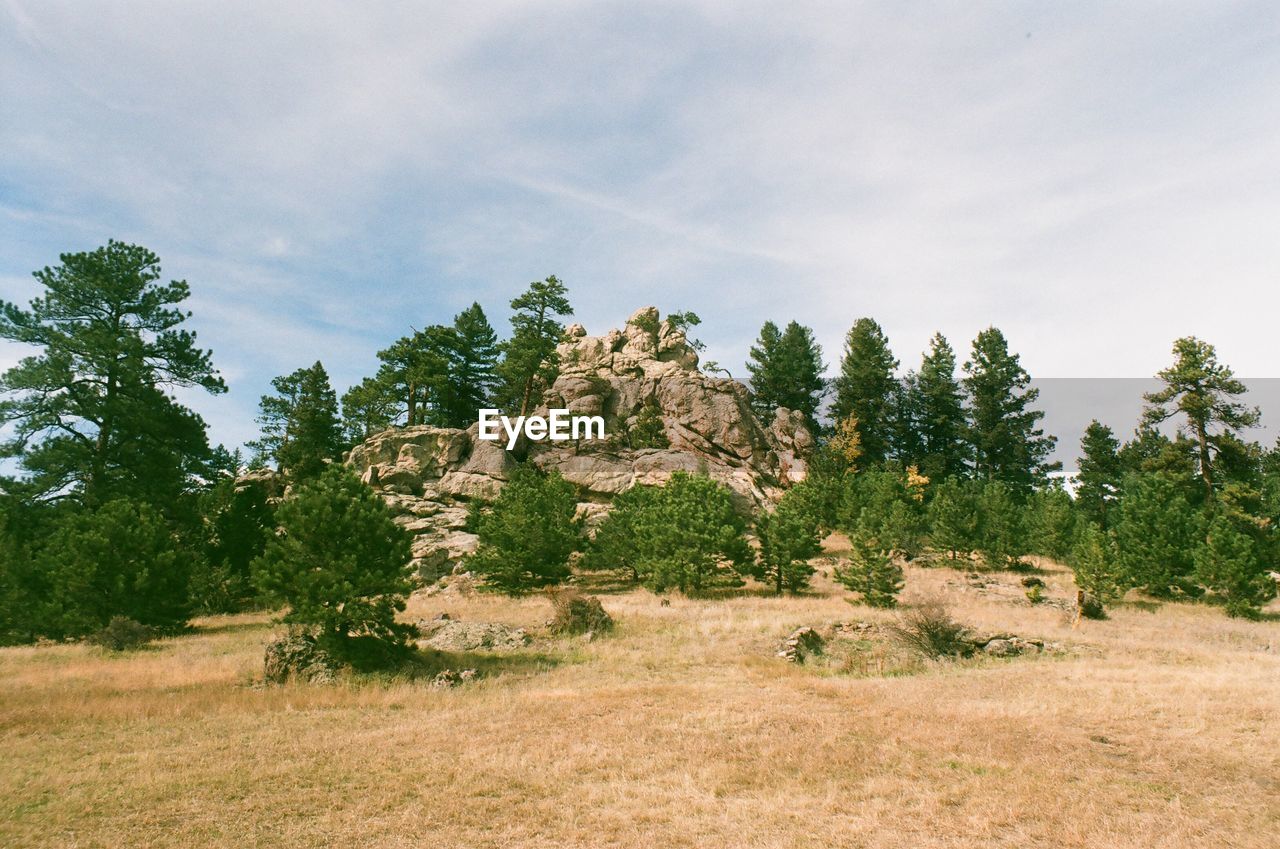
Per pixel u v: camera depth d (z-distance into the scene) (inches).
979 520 1870.1
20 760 452.8
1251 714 517.3
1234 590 1295.5
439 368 2832.2
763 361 3462.1
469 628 983.6
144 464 1581.0
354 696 639.8
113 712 576.1
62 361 1536.7
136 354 1644.9
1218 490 2095.2
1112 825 339.6
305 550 797.2
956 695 629.6
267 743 492.4
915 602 965.8
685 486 1658.5
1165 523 1507.1
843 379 3203.7
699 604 1318.9
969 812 360.5
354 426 2847.0
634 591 1551.4
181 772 429.7
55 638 1096.2
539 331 2726.4
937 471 2810.0
